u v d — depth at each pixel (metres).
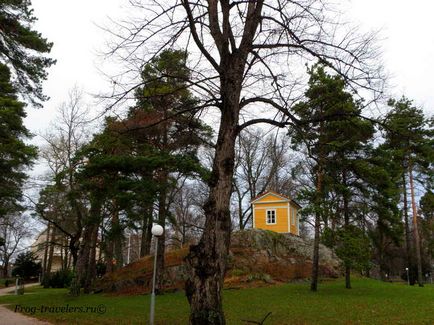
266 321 13.32
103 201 20.58
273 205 34.28
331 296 19.66
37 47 18.14
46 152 26.36
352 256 20.23
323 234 20.80
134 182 19.33
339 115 8.04
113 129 9.69
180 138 10.94
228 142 7.38
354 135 17.52
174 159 19.17
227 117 7.46
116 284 24.02
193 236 45.66
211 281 6.69
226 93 7.46
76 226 26.86
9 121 18.89
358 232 21.19
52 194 25.36
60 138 25.69
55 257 61.44
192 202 43.97
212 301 6.61
